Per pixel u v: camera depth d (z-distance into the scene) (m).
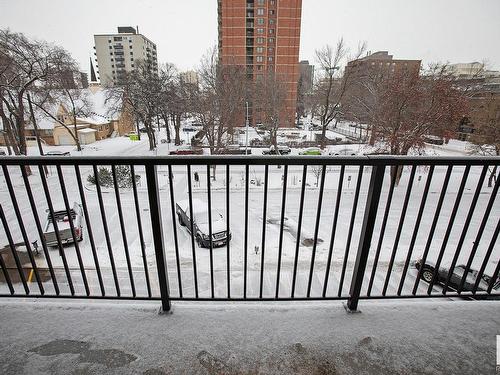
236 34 42.56
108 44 79.75
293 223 11.71
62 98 28.22
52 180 19.20
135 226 11.50
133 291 2.10
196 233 9.73
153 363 1.68
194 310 2.07
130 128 47.78
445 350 1.79
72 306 2.10
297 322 1.98
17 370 1.63
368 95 26.06
